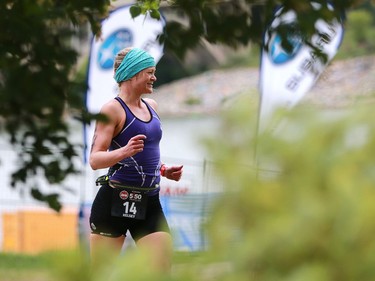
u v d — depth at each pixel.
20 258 30.25
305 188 2.43
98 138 12.36
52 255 2.58
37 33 13.02
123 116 12.47
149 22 16.27
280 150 2.50
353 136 2.48
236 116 2.57
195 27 14.34
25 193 14.62
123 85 12.67
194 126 2.62
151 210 12.70
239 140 2.55
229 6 14.07
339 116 2.52
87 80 13.73
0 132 13.48
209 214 2.51
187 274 2.54
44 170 14.20
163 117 79.50
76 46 13.58
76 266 2.56
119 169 12.55
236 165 2.51
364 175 2.42
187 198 2.65
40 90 12.87
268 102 2.66
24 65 13.04
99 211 12.71
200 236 2.54
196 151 2.57
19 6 13.15
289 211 2.42
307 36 13.28
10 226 40.53
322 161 2.46
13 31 12.90
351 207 2.34
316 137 2.49
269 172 2.51
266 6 13.52
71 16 13.50
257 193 2.46
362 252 2.32
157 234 12.49
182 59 14.87
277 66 16.47
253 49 14.27
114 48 22.30
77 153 13.96
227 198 2.50
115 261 2.54
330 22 13.23
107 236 12.71
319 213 2.37
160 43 14.73
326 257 2.35
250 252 2.40
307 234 2.37
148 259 2.53
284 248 2.37
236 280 2.41
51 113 13.18
